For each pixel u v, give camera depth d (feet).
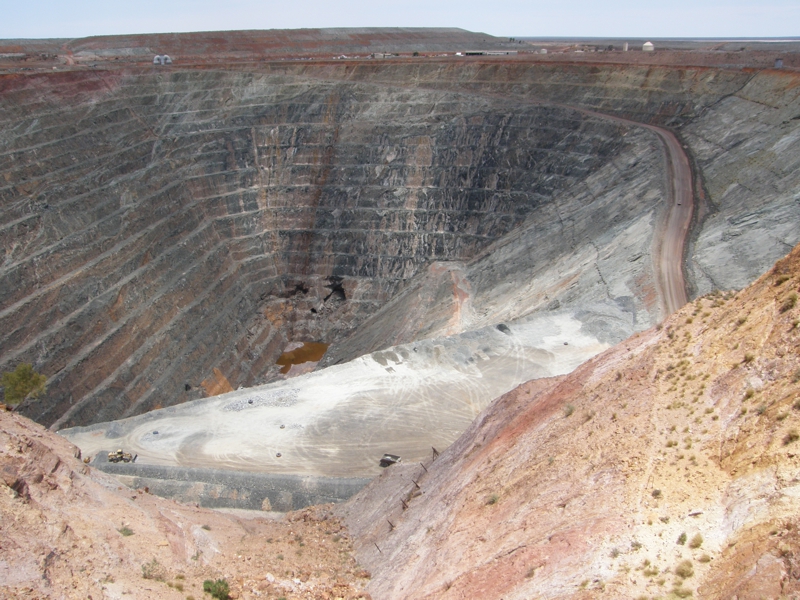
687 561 35.76
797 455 37.14
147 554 54.95
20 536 46.47
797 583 29.50
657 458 45.73
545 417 64.08
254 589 56.08
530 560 43.47
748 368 47.34
